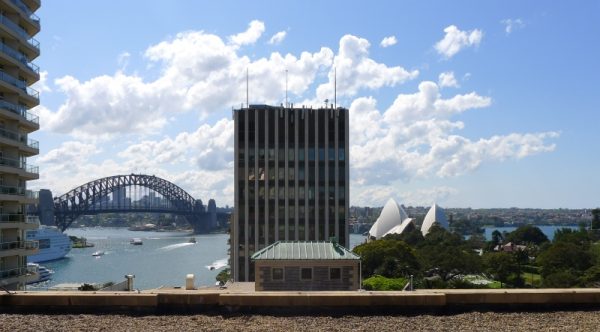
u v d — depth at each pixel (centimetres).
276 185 10112
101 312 1873
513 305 1908
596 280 9925
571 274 10638
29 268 6078
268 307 1873
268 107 10362
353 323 1705
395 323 1705
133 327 1647
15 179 5853
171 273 17450
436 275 12988
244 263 9981
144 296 1881
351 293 1912
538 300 1912
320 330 1612
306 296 1869
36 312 1883
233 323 1709
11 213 5741
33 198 6153
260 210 10075
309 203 10112
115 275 17150
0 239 5578
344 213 10119
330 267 4166
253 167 10144
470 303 1906
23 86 5950
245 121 10188
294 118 10225
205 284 14162
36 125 6150
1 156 5656
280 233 10044
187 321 1733
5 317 1789
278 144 10181
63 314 1856
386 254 10488
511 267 12388
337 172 10181
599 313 1853
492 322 1722
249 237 10019
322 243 4500
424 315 1825
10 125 5800
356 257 4206
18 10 5825
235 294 1883
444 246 16025
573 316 1805
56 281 15450
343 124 10250
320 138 10212
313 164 10175
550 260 12644
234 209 10119
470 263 12500
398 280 7206
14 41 5828
